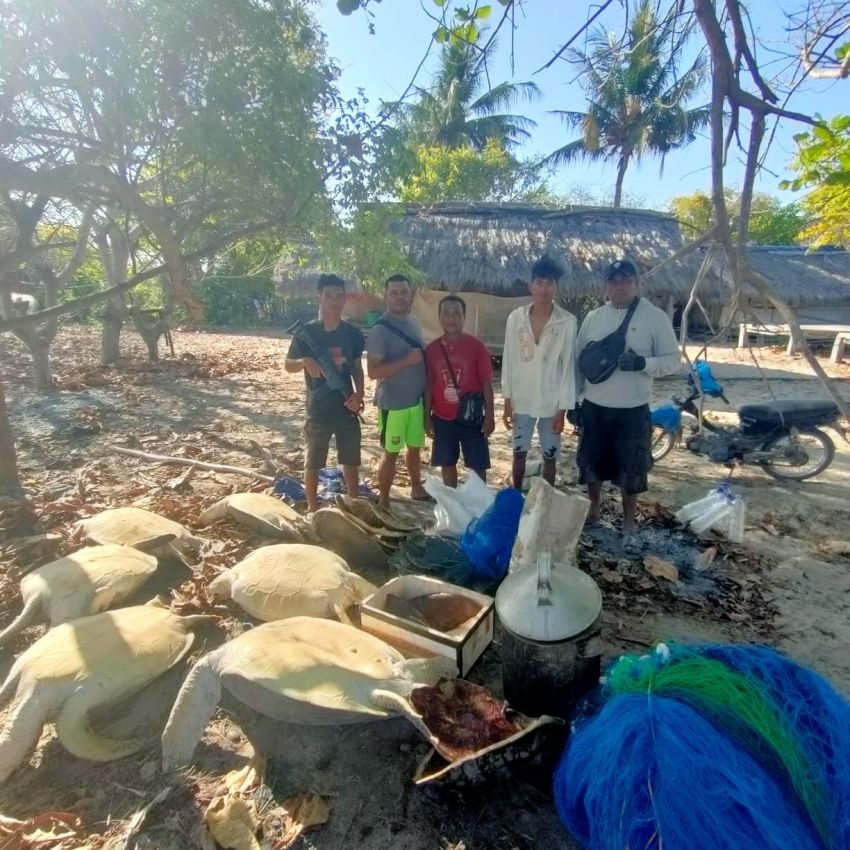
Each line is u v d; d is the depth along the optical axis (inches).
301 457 239.9
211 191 159.5
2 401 187.3
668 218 501.4
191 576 142.4
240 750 93.3
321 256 264.8
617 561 157.1
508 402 180.9
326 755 91.9
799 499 206.8
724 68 75.5
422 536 155.6
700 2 74.5
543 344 166.9
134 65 111.0
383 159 157.9
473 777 78.0
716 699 71.6
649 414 162.1
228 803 80.7
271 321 864.9
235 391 380.8
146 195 198.1
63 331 651.5
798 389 397.1
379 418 178.4
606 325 160.6
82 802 83.7
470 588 136.0
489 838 78.6
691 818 60.3
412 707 83.7
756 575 153.9
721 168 75.3
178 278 132.4
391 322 173.0
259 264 476.4
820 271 660.1
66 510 176.7
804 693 75.2
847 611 136.9
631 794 64.4
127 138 129.6
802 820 63.1
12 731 85.6
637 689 75.6
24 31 104.3
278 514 156.9
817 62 81.8
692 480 225.3
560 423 170.2
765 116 76.1
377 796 84.9
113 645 98.6
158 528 146.6
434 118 791.1
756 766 64.8
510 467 236.7
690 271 450.6
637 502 198.2
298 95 131.6
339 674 89.0
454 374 173.5
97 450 245.8
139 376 414.9
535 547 113.3
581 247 451.2
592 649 90.8
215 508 165.2
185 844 77.5
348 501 161.0
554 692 90.1
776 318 633.0
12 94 113.7
